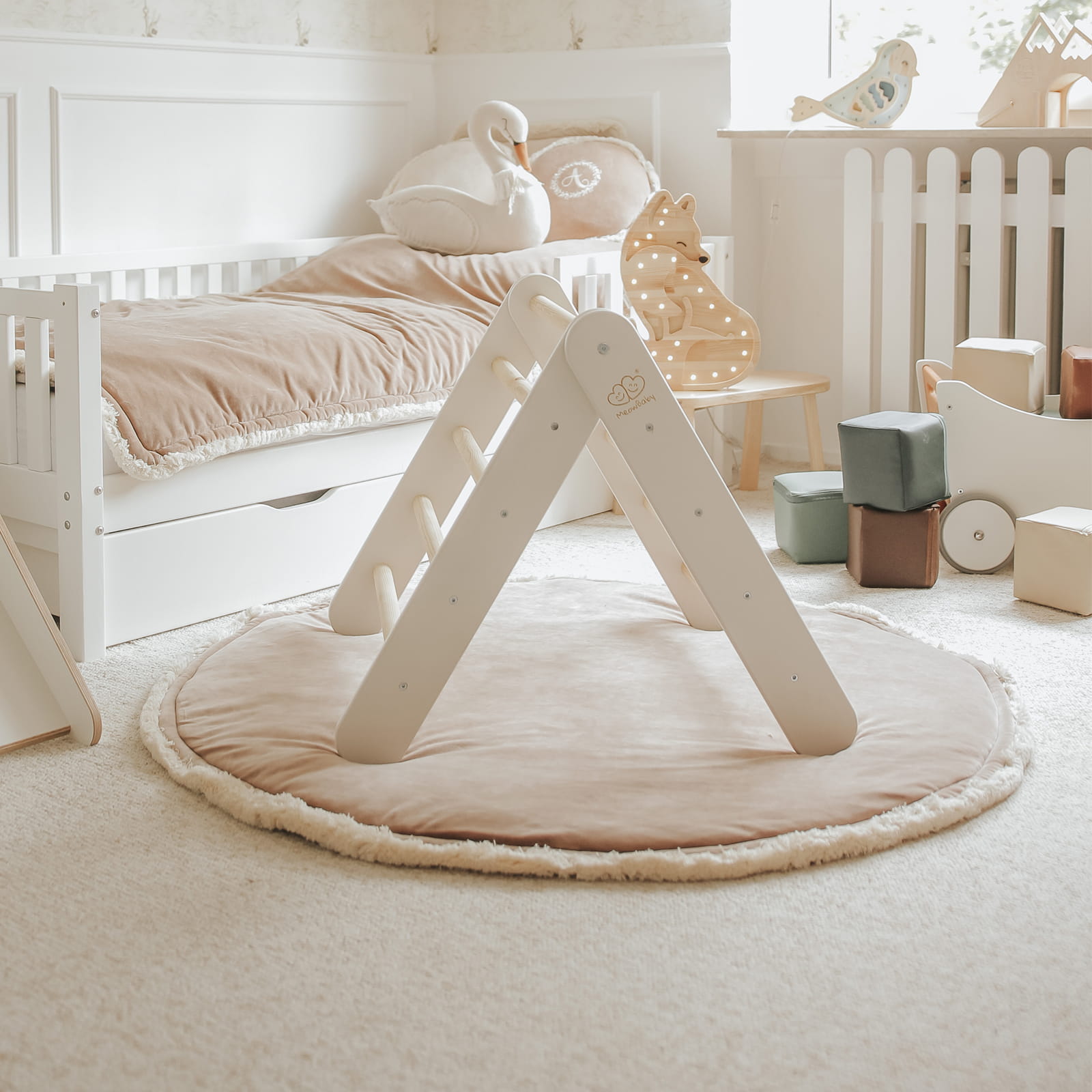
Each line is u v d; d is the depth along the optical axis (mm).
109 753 1623
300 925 1226
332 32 3373
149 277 2898
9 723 1635
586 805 1397
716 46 3201
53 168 2799
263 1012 1090
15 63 2689
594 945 1188
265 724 1626
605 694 1736
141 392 1984
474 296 2791
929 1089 989
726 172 3258
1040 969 1145
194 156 3098
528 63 3502
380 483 2414
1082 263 2789
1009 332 3025
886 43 2984
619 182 3186
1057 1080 1000
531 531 1483
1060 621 2117
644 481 1448
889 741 1555
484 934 1207
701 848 1321
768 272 3412
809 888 1284
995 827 1406
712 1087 993
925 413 2412
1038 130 2797
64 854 1363
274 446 2201
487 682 1783
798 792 1424
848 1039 1050
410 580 2018
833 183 3246
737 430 3428
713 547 1471
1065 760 1572
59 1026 1072
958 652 1900
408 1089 993
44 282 2723
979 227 2920
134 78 2924
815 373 3377
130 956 1174
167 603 2074
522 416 1447
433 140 3713
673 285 2773
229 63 3127
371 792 1433
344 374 2271
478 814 1381
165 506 2045
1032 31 2803
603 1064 1021
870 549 2309
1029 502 2393
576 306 2756
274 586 2246
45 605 1662
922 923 1220
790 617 1495
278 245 3156
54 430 1942
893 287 3080
